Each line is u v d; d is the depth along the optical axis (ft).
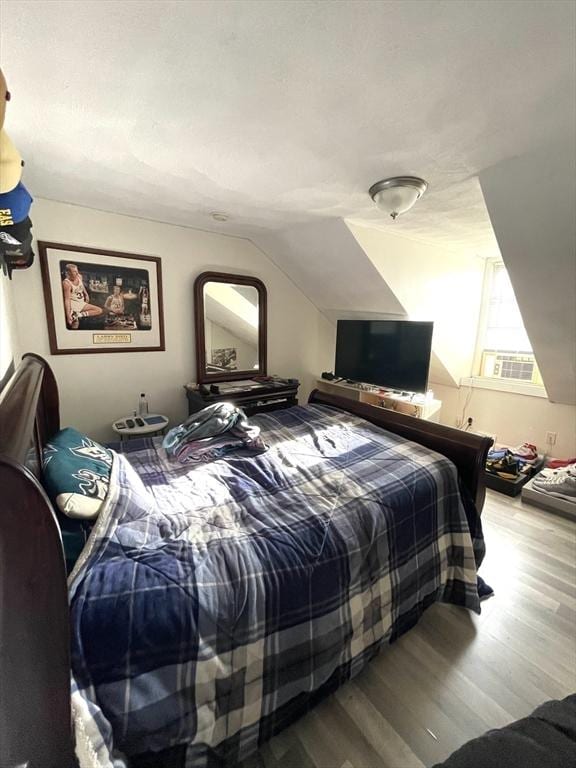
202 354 10.31
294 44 2.97
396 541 4.60
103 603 2.91
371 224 8.46
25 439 2.66
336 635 3.81
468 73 3.27
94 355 8.75
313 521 4.29
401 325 10.21
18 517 2.13
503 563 6.52
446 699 4.15
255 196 6.93
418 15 2.64
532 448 10.32
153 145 4.92
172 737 2.83
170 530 4.00
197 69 3.31
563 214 5.42
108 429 9.21
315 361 13.71
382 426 7.47
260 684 3.27
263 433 7.37
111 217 8.37
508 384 11.09
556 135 4.32
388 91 3.60
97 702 2.59
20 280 7.56
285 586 3.51
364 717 3.95
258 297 11.39
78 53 3.10
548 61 3.08
